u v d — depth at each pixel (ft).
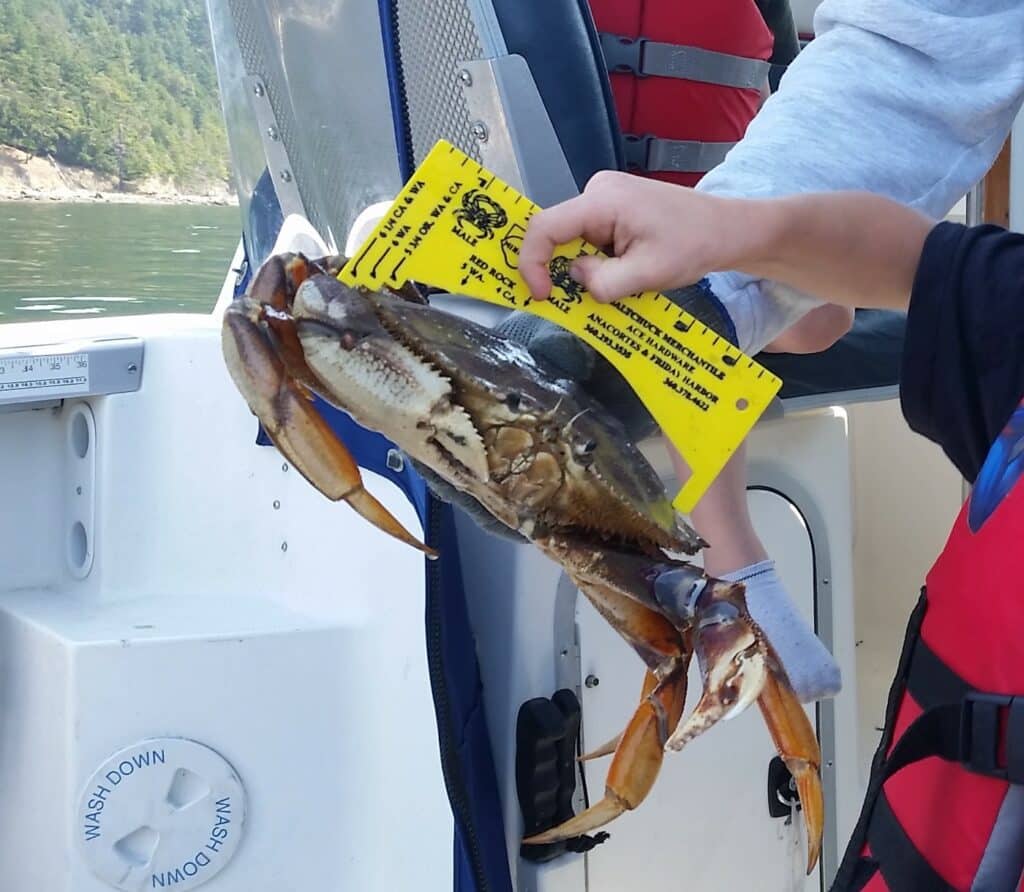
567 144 4.42
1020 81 3.44
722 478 4.29
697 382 2.62
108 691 4.57
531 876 4.44
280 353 2.66
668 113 5.06
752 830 5.13
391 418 2.58
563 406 2.69
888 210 3.02
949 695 3.11
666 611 2.67
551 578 4.45
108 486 5.29
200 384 5.31
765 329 3.28
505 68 4.19
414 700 4.56
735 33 5.15
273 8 4.90
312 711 4.78
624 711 4.68
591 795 4.61
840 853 5.55
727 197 2.90
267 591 5.24
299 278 2.75
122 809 4.59
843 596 5.50
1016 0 3.43
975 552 3.05
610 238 2.64
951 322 3.02
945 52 3.37
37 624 4.85
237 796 4.69
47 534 5.58
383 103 4.62
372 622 4.75
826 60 3.50
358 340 2.53
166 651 4.61
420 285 3.33
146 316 6.11
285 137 5.34
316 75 4.85
